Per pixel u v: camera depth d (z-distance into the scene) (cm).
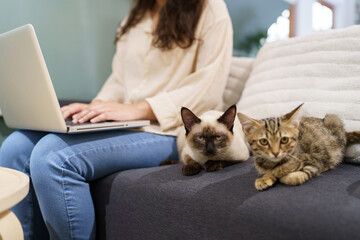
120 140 115
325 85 115
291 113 85
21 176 81
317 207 65
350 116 103
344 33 121
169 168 109
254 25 399
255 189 81
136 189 97
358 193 71
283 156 81
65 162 98
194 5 143
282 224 64
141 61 154
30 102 107
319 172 85
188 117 110
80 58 202
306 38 134
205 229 79
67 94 197
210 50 138
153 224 92
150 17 167
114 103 127
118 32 186
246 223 70
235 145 107
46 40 184
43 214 103
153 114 131
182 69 144
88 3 202
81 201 101
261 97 131
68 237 101
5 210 69
